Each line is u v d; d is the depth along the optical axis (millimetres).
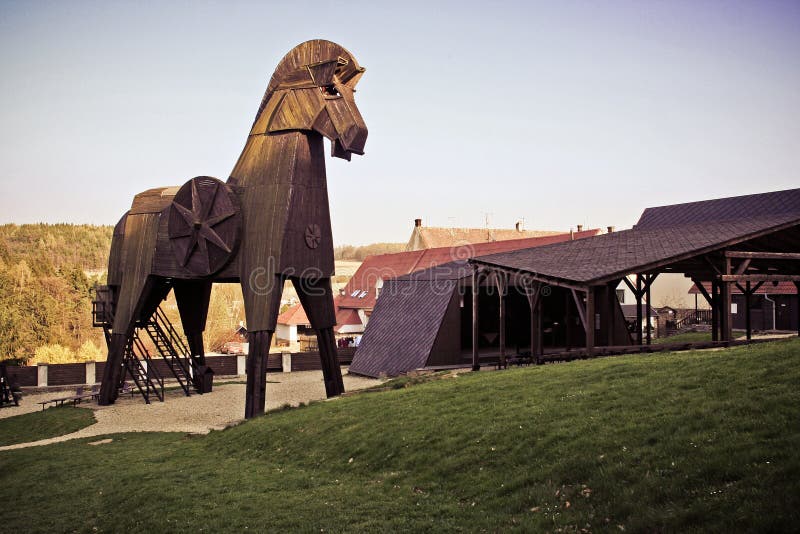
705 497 8773
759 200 43656
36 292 83875
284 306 111062
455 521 10547
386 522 10977
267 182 26547
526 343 44625
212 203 27203
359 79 26875
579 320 42125
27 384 41125
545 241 59969
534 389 16641
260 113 27406
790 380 12398
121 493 15383
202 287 35312
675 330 54562
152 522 12953
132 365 33938
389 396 20312
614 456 10891
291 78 26688
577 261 27156
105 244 188750
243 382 40969
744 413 11195
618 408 13258
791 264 29906
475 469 12445
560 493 10336
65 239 183250
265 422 21359
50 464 19516
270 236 26141
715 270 25156
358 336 68812
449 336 37406
